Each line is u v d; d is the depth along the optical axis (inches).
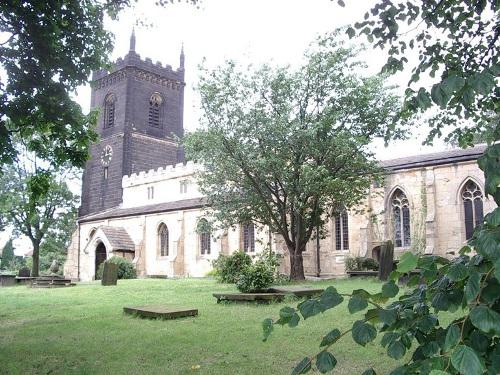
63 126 462.3
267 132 971.9
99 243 1968.5
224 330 385.1
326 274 1427.2
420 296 101.9
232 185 1091.3
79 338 376.8
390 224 1354.6
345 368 264.5
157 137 2363.4
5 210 1814.7
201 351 316.8
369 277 1015.0
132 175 2175.2
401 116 328.5
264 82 1011.9
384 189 1364.4
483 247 83.0
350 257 1330.0
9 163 463.2
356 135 990.4
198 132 1019.3
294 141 978.7
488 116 312.5
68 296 757.3
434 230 1266.0
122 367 283.1
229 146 1000.9
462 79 91.8
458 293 94.5
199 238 1747.0
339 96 1011.3
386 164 1400.1
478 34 281.7
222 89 1001.5
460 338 80.6
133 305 570.3
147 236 1923.0
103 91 2386.8
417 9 259.4
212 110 1003.3
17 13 377.1
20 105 418.6
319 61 1000.2
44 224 1995.6
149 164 2319.1
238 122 1001.5
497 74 92.1
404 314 98.9
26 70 406.3
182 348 326.0
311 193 974.4
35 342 367.6
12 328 445.4
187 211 1798.7
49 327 437.4
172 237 1828.2
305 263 1438.2
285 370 263.7
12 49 399.2
